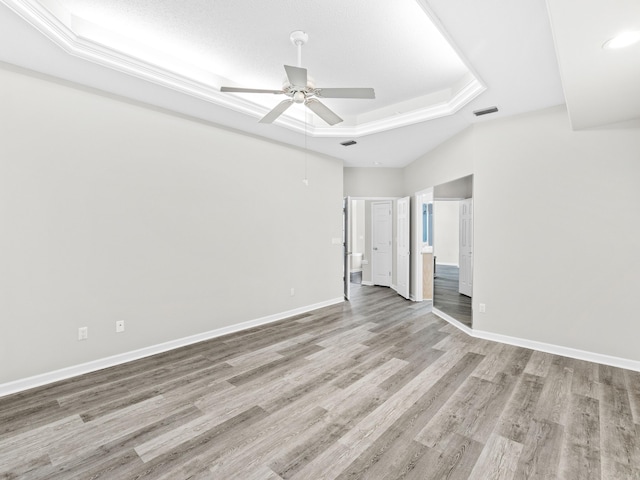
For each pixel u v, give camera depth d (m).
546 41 2.32
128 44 2.85
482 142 3.99
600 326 3.30
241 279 4.38
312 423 2.28
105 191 3.15
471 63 2.63
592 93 2.54
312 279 5.49
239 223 4.34
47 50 2.44
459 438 2.10
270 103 4.05
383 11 2.42
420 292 6.12
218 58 3.17
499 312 3.92
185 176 3.76
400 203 6.68
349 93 2.63
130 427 2.22
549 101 3.38
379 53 3.00
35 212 2.75
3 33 2.22
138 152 3.37
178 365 3.24
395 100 4.08
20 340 2.70
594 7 1.58
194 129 3.84
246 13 2.47
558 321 3.53
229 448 2.01
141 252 3.41
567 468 1.83
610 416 2.33
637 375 3.00
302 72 2.28
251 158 4.47
